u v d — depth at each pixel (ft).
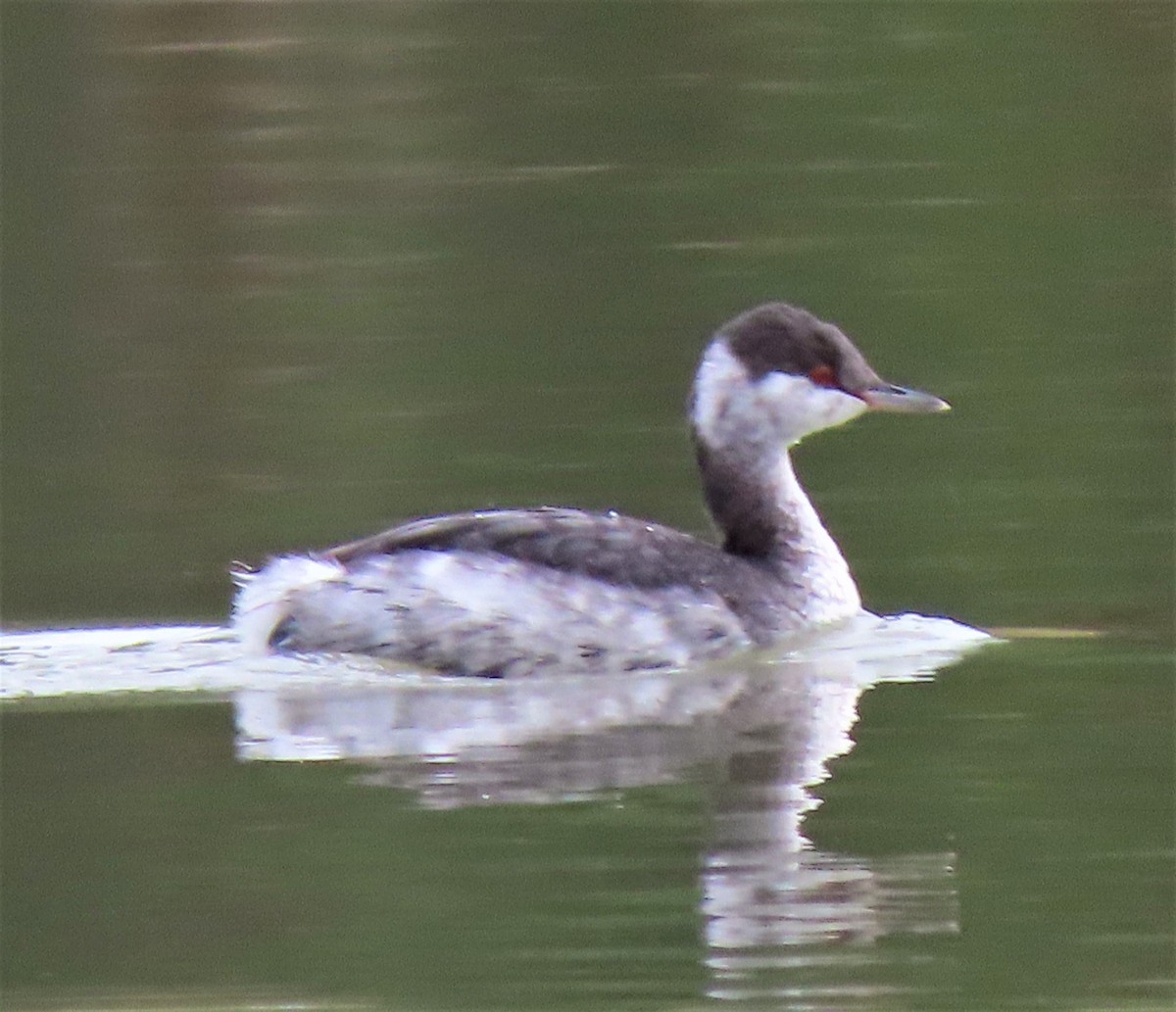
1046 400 60.70
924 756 39.75
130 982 32.78
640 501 54.85
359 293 68.54
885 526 53.72
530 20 85.10
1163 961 32.53
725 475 49.37
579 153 76.74
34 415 61.57
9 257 71.97
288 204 74.59
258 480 56.85
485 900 34.40
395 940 33.35
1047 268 68.03
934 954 32.60
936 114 77.71
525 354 63.98
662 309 66.59
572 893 34.60
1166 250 69.00
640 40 82.53
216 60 81.66
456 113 79.87
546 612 45.01
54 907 34.55
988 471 56.85
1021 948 33.01
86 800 38.06
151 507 55.36
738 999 31.65
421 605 44.91
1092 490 55.36
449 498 55.16
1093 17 80.84
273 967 32.53
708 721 41.88
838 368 49.21
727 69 81.46
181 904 34.73
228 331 66.64
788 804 37.76
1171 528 53.01
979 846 35.94
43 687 44.47
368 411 61.00
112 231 73.56
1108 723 41.52
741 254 69.31
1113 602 49.11
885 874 35.14
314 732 41.50
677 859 35.42
